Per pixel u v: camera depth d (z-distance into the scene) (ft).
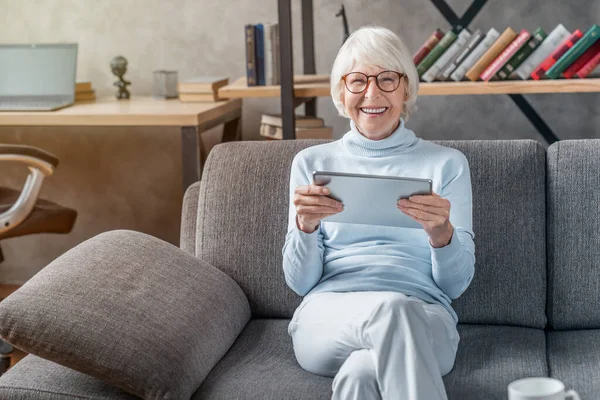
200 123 9.87
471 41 9.62
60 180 12.26
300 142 7.45
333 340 5.80
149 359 5.74
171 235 12.19
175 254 6.86
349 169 6.79
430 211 5.75
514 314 6.77
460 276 6.27
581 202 6.77
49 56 11.28
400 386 5.19
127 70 11.93
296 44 11.27
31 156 9.16
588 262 6.70
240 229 7.25
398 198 5.76
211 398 5.78
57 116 10.20
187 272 6.70
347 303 6.01
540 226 6.85
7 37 12.13
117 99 11.52
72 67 11.16
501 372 5.85
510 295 6.79
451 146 7.09
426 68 9.80
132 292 6.18
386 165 6.72
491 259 6.84
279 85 10.18
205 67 11.73
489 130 11.11
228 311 6.65
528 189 6.89
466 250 6.29
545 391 4.33
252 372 6.05
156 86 11.41
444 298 6.42
